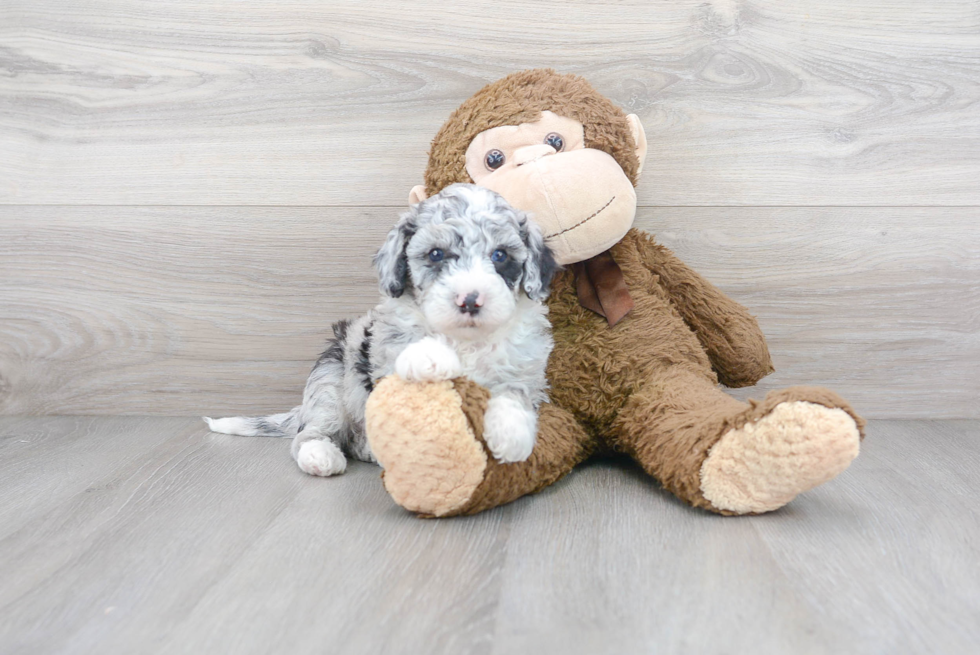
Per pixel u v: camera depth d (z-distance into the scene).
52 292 2.45
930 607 1.21
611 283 1.96
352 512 1.65
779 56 2.27
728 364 2.09
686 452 1.61
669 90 2.28
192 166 2.38
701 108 2.29
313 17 2.31
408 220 1.71
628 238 2.06
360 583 1.30
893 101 2.28
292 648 1.10
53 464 2.00
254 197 2.38
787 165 2.31
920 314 2.35
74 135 2.38
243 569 1.37
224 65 2.34
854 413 1.45
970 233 2.32
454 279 1.57
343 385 2.04
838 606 1.21
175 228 2.40
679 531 1.52
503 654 1.08
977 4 2.24
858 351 2.38
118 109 2.37
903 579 1.31
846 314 2.36
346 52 2.31
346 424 2.04
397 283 1.71
